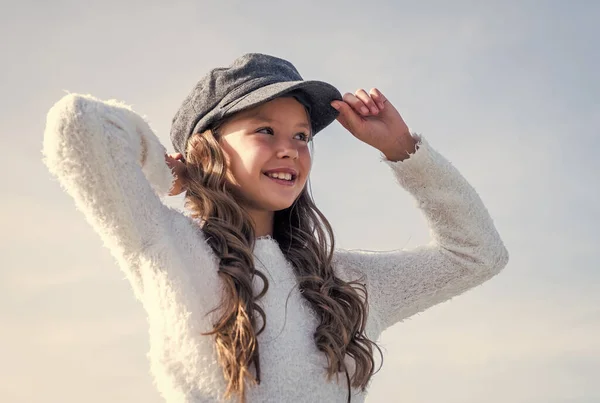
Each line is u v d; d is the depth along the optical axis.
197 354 1.78
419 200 2.35
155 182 1.96
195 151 2.13
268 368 1.82
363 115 2.31
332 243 2.22
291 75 2.24
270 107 2.09
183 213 2.04
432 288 2.32
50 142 1.79
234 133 2.07
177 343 1.78
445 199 2.32
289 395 1.82
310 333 1.94
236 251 1.93
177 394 1.79
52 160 1.79
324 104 2.29
